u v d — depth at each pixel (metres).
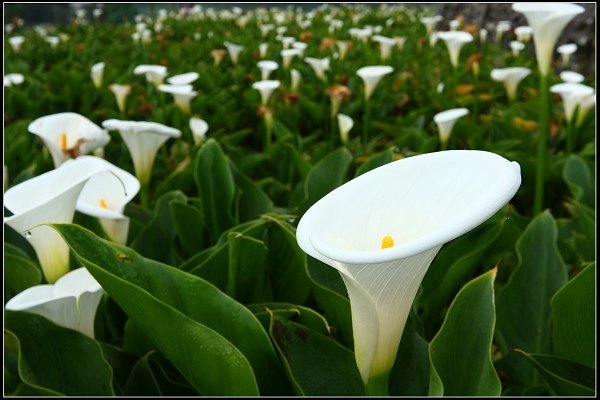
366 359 0.48
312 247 0.42
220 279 0.75
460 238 0.85
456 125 1.60
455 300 0.58
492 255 1.00
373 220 0.47
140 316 0.52
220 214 0.93
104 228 0.76
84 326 0.64
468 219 0.37
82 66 2.93
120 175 0.76
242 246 0.69
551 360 0.62
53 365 0.62
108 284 0.49
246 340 0.59
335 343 0.61
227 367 0.53
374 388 0.49
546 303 0.76
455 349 0.58
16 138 1.62
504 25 3.35
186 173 1.17
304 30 4.61
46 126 0.88
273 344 0.64
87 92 2.20
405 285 0.44
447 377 0.58
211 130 2.01
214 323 0.58
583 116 1.48
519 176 0.40
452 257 0.87
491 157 0.43
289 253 0.79
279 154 1.50
